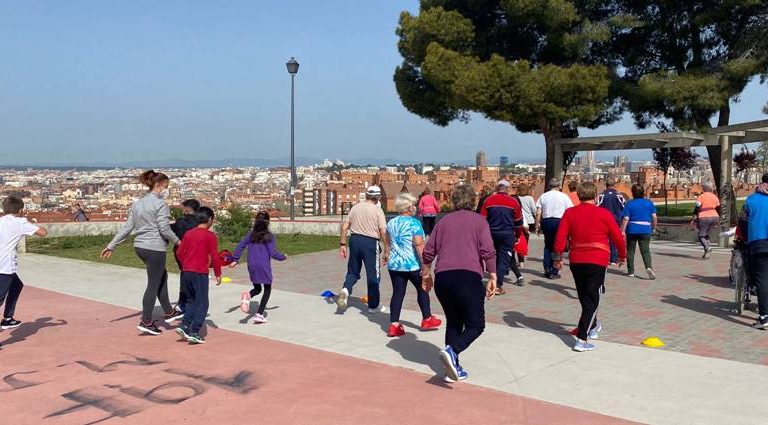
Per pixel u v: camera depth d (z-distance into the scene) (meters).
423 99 23.75
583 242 6.76
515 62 20.00
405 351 6.89
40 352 6.93
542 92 19.27
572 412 5.02
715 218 14.02
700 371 6.06
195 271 7.23
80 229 22.81
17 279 7.93
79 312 9.16
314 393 5.52
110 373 6.14
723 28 21.00
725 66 19.14
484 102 19.75
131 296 10.41
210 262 7.46
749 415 4.94
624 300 9.58
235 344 7.25
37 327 8.18
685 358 6.50
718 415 4.94
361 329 7.95
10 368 6.33
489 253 5.88
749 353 6.71
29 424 4.85
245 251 16.72
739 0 18.92
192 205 8.52
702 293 10.10
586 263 6.71
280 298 10.15
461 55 20.92
